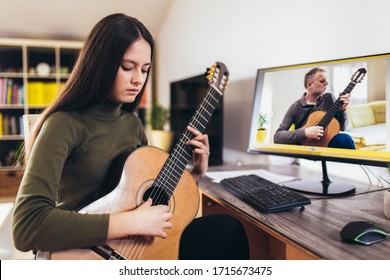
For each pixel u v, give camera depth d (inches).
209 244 48.4
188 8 120.4
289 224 35.2
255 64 79.0
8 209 66.4
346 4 54.3
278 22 70.4
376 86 43.7
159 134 127.6
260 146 58.2
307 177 58.1
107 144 37.8
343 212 39.2
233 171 63.5
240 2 84.4
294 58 66.4
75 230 29.4
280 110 55.3
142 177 37.2
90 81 34.5
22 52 160.7
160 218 33.3
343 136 47.2
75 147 35.1
